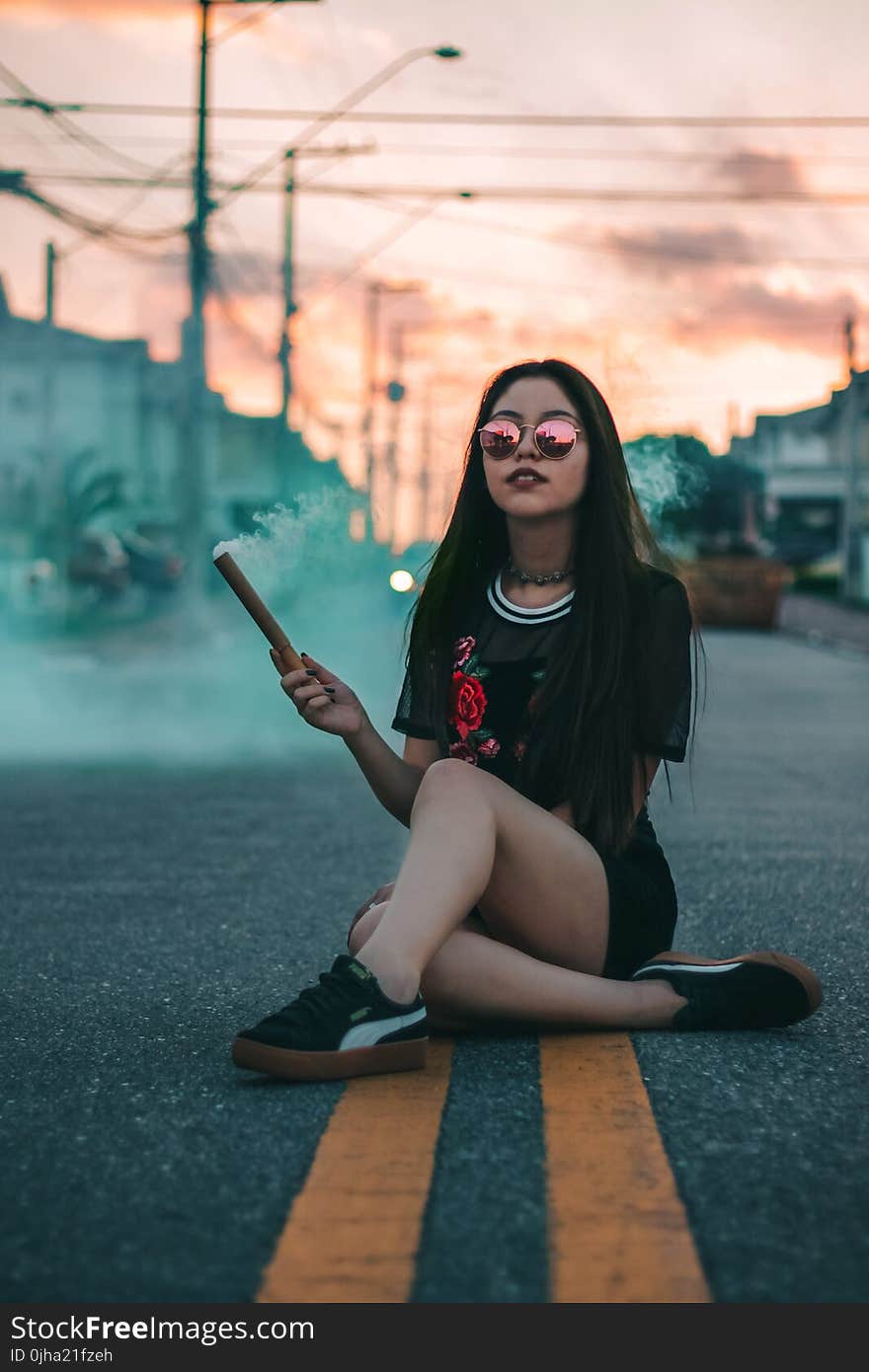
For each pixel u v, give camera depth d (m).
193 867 6.19
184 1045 3.38
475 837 3.09
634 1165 2.58
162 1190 2.47
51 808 7.98
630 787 3.28
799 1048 3.30
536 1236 2.28
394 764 3.40
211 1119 2.83
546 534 3.35
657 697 3.28
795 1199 2.43
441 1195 2.44
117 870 6.12
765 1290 2.11
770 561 32.38
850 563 46.34
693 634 3.38
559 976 3.27
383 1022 3.04
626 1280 2.13
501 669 3.35
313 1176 2.53
